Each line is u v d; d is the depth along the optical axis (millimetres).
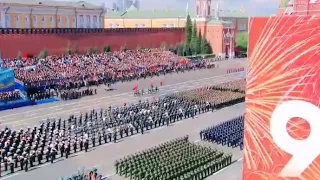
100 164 34406
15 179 31047
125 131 43094
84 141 38375
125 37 98625
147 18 136125
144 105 53656
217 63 109938
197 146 37250
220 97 61219
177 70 91750
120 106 55562
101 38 92312
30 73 65938
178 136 43031
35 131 40531
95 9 104375
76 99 61625
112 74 76625
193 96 61156
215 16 127500
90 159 35688
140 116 47594
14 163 33031
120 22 139500
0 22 83812
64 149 36469
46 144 37375
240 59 121875
